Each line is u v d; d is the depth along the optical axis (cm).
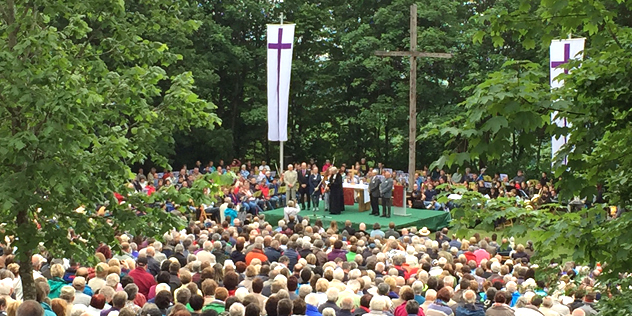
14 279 1151
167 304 980
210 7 4156
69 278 1226
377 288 1179
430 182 3253
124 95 995
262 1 4259
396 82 4356
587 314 1180
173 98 1080
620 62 654
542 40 757
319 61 4544
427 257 1584
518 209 736
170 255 1548
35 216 1041
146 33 1205
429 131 680
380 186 2738
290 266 1577
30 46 927
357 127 4619
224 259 1566
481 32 757
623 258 681
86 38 1243
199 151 4316
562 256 762
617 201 730
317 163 4634
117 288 1131
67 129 896
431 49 4038
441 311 1079
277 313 962
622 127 661
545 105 655
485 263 1570
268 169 3525
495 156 658
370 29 4272
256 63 4359
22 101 875
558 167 709
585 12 702
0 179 919
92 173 983
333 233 2077
